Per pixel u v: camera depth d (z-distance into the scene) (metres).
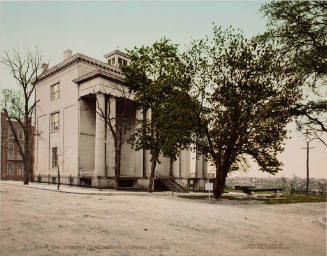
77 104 35.38
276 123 22.27
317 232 12.05
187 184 44.03
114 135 31.08
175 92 25.56
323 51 16.84
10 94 36.34
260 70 22.84
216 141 24.89
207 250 7.06
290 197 35.75
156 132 30.05
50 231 7.52
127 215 11.55
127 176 36.50
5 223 8.12
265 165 24.22
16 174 56.78
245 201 23.56
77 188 29.39
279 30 18.23
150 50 30.86
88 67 36.47
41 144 41.84
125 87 36.41
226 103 23.00
